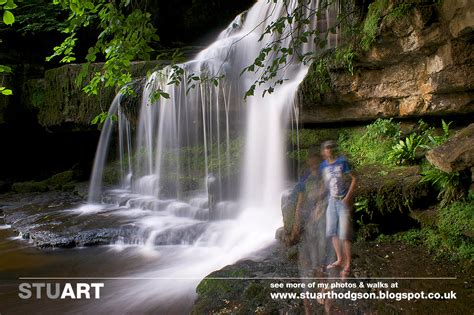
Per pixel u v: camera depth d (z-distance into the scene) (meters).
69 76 13.29
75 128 13.80
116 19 5.84
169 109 11.09
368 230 5.85
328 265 4.72
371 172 6.79
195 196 9.93
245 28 12.60
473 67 6.09
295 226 5.01
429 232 5.58
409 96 7.17
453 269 4.77
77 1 5.52
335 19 8.94
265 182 9.15
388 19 6.42
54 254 7.66
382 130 7.58
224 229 7.86
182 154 10.97
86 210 10.53
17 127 15.12
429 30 6.13
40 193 13.17
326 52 8.06
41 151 16.84
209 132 10.53
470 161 4.95
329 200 4.72
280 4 10.99
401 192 5.93
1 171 16.22
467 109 6.73
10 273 6.84
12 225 9.53
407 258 5.14
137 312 5.32
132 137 12.83
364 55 7.14
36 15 14.72
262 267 5.48
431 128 7.41
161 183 10.95
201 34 16.44
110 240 8.10
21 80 14.59
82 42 15.63
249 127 9.62
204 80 7.33
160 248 7.75
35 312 5.49
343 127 8.70
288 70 9.73
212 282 5.20
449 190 5.66
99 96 12.84
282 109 8.92
